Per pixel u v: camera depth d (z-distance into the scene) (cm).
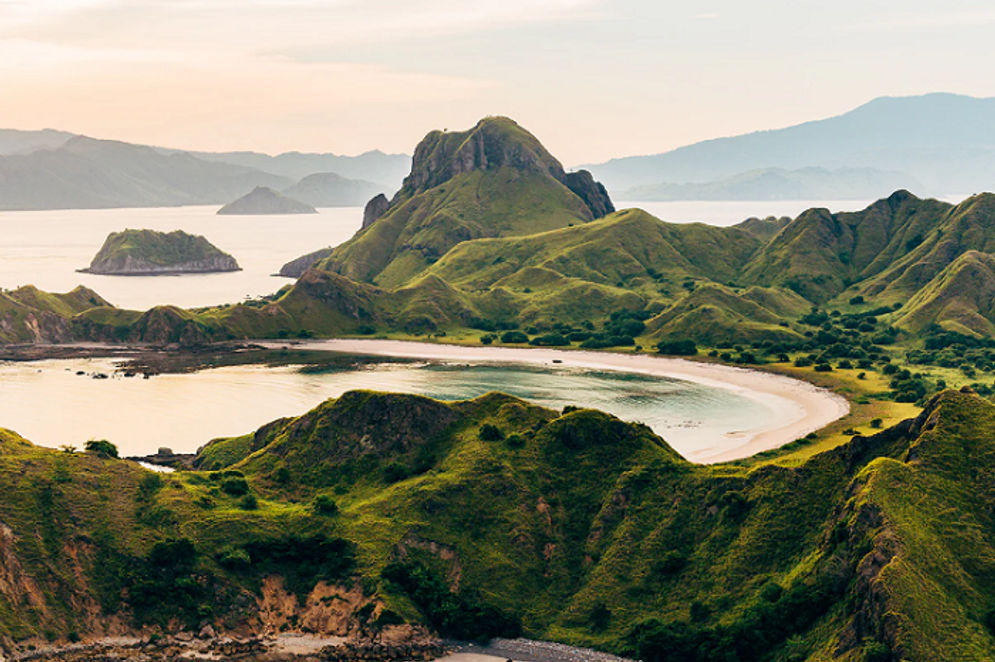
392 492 16688
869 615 12375
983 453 14388
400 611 14175
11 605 13738
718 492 15788
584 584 15200
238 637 14062
